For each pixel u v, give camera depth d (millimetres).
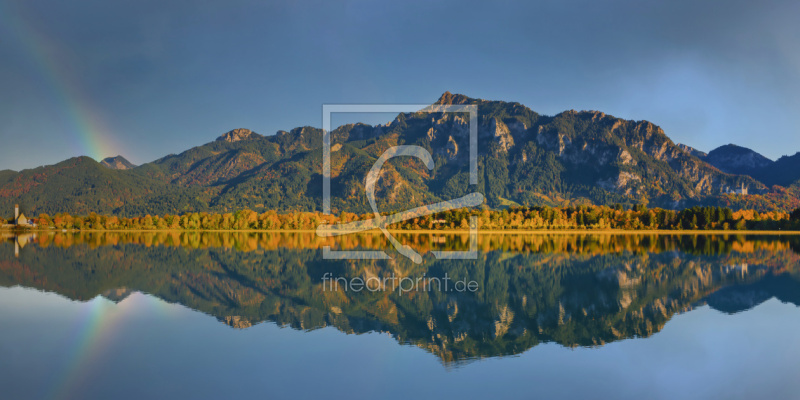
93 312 43750
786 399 26125
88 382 27156
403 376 28688
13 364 29891
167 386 26734
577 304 50156
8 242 140250
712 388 27594
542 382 28109
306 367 30062
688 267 80750
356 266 80875
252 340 35406
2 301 48844
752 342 36375
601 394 26766
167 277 66375
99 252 105750
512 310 47094
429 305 48906
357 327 39531
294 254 102188
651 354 33500
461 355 32938
